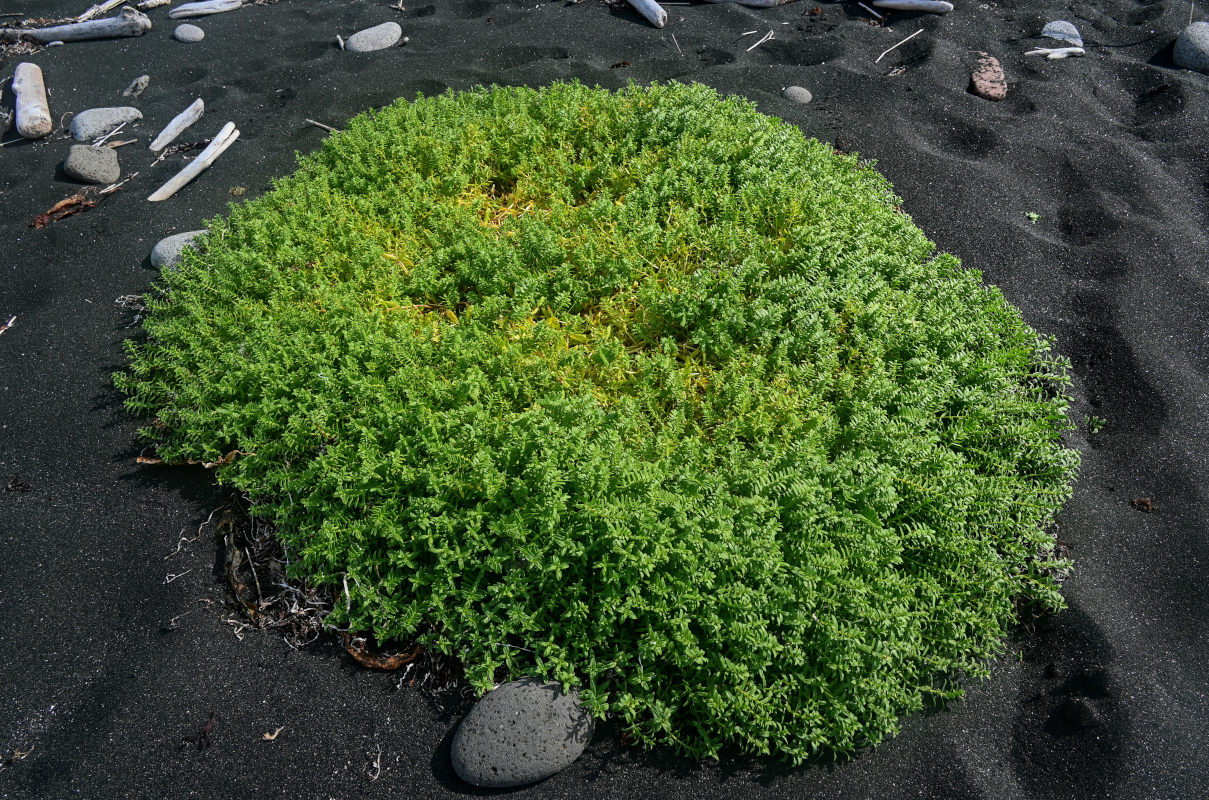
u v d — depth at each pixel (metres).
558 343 4.18
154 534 4.12
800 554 3.23
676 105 5.69
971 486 3.44
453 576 3.45
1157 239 5.69
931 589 3.30
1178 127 6.66
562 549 3.20
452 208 5.00
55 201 6.20
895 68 7.55
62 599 3.88
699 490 3.35
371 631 3.62
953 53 7.60
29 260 5.70
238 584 3.84
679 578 3.21
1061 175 6.33
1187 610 3.75
